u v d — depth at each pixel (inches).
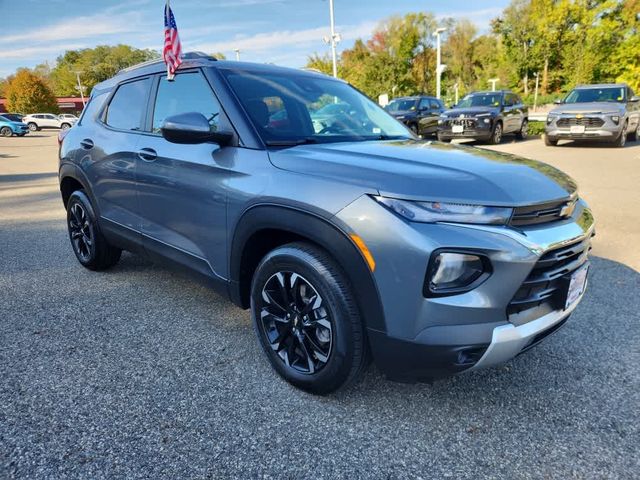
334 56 901.8
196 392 98.8
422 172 85.0
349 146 105.7
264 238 103.4
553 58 1625.2
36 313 137.4
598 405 95.0
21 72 2775.6
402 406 94.7
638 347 116.6
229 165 104.3
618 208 255.4
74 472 76.8
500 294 77.8
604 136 514.6
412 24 1930.4
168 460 79.8
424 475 77.3
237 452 81.9
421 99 686.5
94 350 116.2
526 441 85.0
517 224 80.7
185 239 119.9
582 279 94.3
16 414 91.1
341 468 78.6
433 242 76.5
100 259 165.5
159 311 138.6
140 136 133.7
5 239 221.6
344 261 83.8
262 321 102.4
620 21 1384.1
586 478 76.7
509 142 657.0
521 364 110.0
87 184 156.3
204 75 117.6
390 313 80.7
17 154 761.0
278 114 113.0
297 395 97.8
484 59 2086.6
